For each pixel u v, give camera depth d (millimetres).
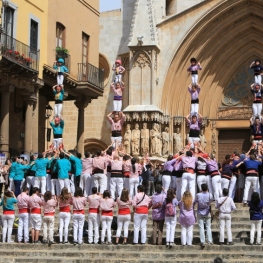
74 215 21125
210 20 42281
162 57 42844
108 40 45812
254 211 20375
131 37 42344
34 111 32719
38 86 32656
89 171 24953
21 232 21703
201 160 23469
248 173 23469
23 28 32156
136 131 41344
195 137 26547
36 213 21391
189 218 20266
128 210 20938
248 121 43750
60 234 21344
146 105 41781
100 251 20438
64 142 45469
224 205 20359
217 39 43094
